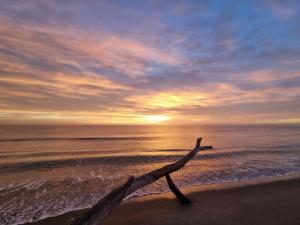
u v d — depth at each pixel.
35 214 6.21
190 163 14.55
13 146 26.34
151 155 19.14
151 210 6.40
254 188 8.67
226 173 11.49
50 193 8.31
